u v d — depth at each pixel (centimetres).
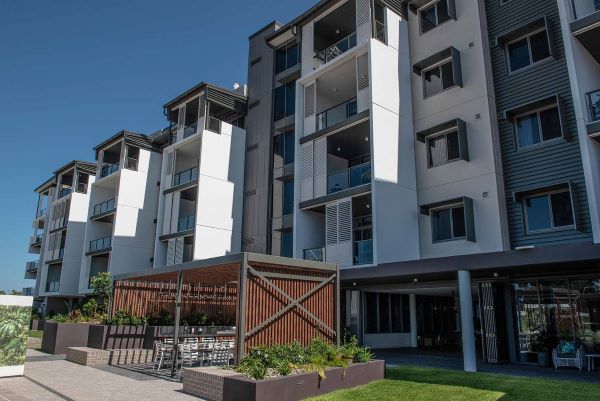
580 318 1337
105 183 3600
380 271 1528
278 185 2462
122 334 1558
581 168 1423
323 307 1182
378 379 1048
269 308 1055
